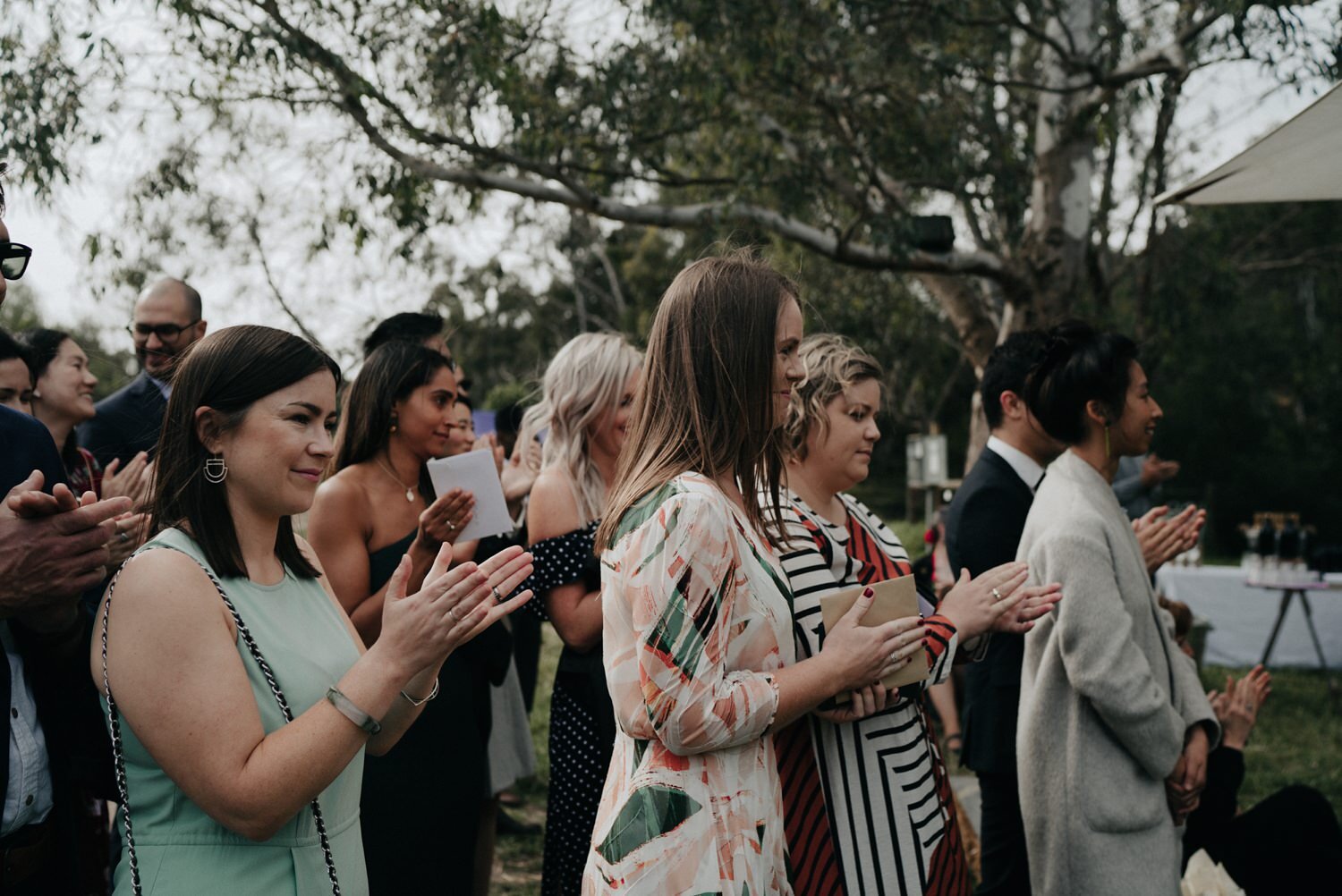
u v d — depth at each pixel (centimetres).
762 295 180
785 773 206
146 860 157
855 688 191
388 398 302
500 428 583
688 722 161
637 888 163
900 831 207
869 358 248
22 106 565
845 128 758
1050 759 262
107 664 154
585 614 278
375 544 299
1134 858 254
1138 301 903
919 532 2084
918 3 682
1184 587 865
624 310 2666
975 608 224
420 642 161
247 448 168
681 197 1055
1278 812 290
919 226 732
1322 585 721
